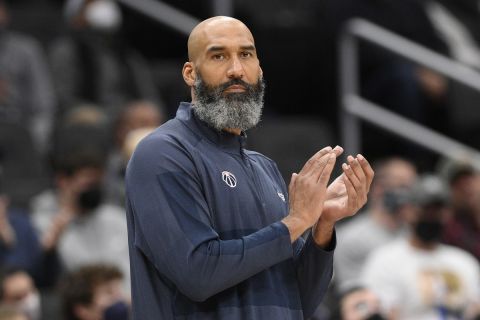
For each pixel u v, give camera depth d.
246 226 8.13
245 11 23.25
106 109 21.14
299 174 8.06
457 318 16.72
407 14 22.70
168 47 24.31
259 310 8.02
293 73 23.77
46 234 16.41
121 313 13.70
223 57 8.13
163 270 7.82
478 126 23.25
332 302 15.42
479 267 18.52
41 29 25.44
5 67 21.09
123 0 22.19
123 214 17.09
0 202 15.98
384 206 17.97
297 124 22.00
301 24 23.72
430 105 22.95
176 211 7.82
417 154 22.25
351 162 8.20
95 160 16.62
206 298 7.77
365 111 20.86
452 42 24.06
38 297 15.37
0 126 19.22
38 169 19.31
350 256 17.92
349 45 21.09
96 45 21.58
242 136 8.52
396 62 22.38
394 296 16.72
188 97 21.98
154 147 8.06
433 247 17.05
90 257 16.44
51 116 21.25
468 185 18.97
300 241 8.81
